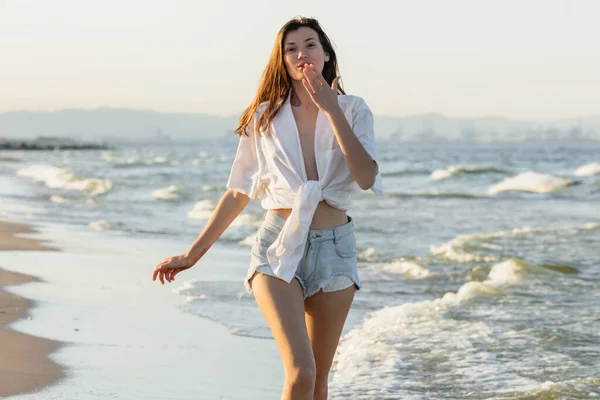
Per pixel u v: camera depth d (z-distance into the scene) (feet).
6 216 61.16
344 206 12.43
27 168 165.78
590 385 18.67
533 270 35.63
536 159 285.84
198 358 20.84
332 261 12.28
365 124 12.57
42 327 23.39
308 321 12.74
